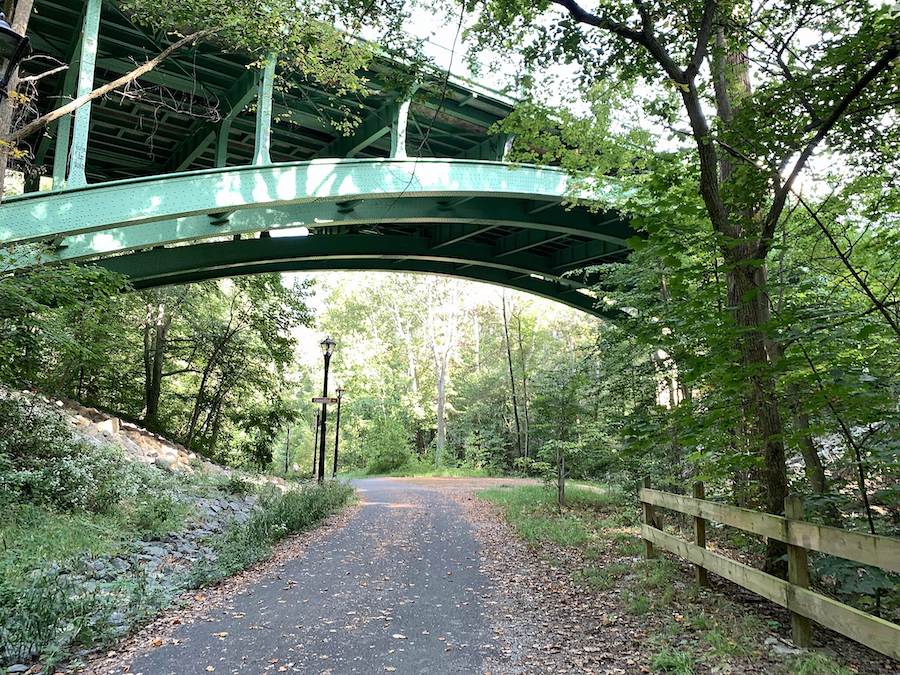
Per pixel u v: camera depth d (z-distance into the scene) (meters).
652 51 5.81
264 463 22.38
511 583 6.22
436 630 4.65
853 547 3.32
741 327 4.65
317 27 9.52
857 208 6.14
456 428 41.53
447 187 14.91
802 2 5.87
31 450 8.42
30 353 9.71
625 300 10.03
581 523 10.24
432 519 11.61
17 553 5.51
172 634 4.49
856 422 4.85
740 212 5.63
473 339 46.62
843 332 4.76
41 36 12.73
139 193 11.91
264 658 4.02
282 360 22.89
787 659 3.61
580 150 8.70
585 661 3.92
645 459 10.55
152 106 14.18
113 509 8.16
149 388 20.44
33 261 9.22
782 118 5.36
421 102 8.50
